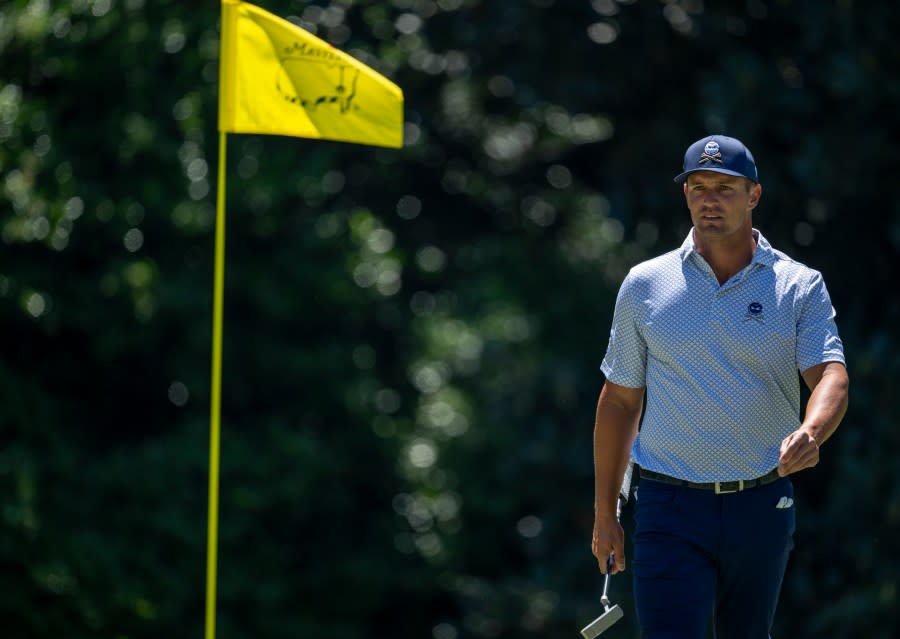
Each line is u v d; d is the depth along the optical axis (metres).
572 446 45.47
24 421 40.38
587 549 43.91
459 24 44.06
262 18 22.41
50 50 38.66
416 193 50.66
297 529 45.38
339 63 22.47
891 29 38.31
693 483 14.67
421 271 49.53
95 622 38.09
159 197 40.38
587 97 43.88
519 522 48.28
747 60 39.72
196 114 40.28
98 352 41.62
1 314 40.34
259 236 43.00
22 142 38.66
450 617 48.78
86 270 41.88
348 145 46.28
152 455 41.88
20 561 37.31
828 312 14.42
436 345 48.66
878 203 40.41
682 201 43.69
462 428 47.50
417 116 46.69
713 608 15.33
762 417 14.48
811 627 36.91
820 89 40.00
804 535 38.38
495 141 50.53
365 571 45.69
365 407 45.47
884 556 36.50
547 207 51.19
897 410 36.81
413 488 47.53
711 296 14.47
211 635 21.98
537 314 48.94
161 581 40.25
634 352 15.04
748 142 39.50
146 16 39.69
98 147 40.16
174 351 43.47
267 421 44.62
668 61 43.66
